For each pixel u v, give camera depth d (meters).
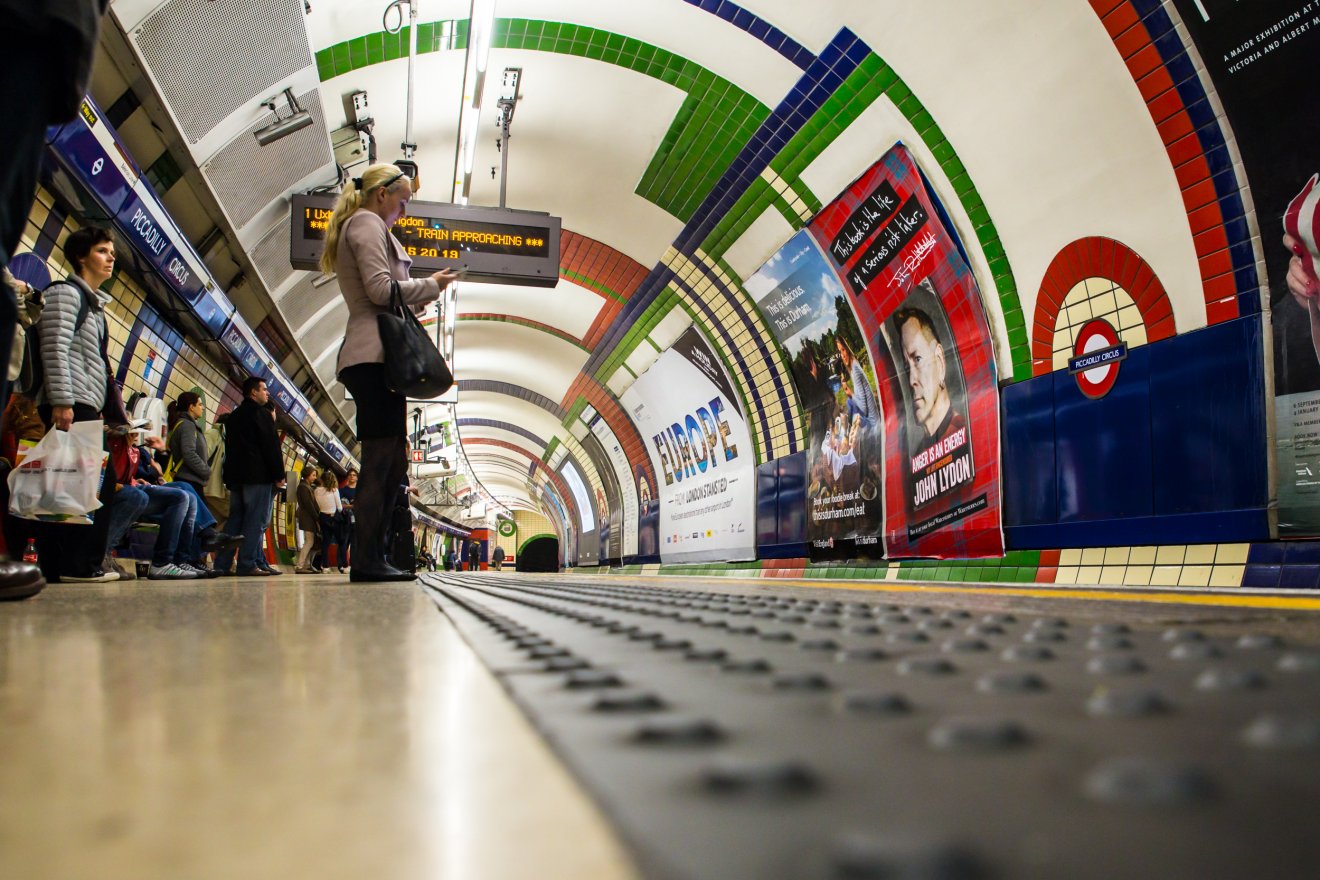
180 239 8.86
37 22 1.90
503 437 39.91
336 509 15.54
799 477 13.98
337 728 0.67
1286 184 5.95
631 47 10.97
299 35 7.90
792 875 0.30
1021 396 8.62
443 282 5.27
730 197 12.45
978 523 9.23
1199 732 0.61
